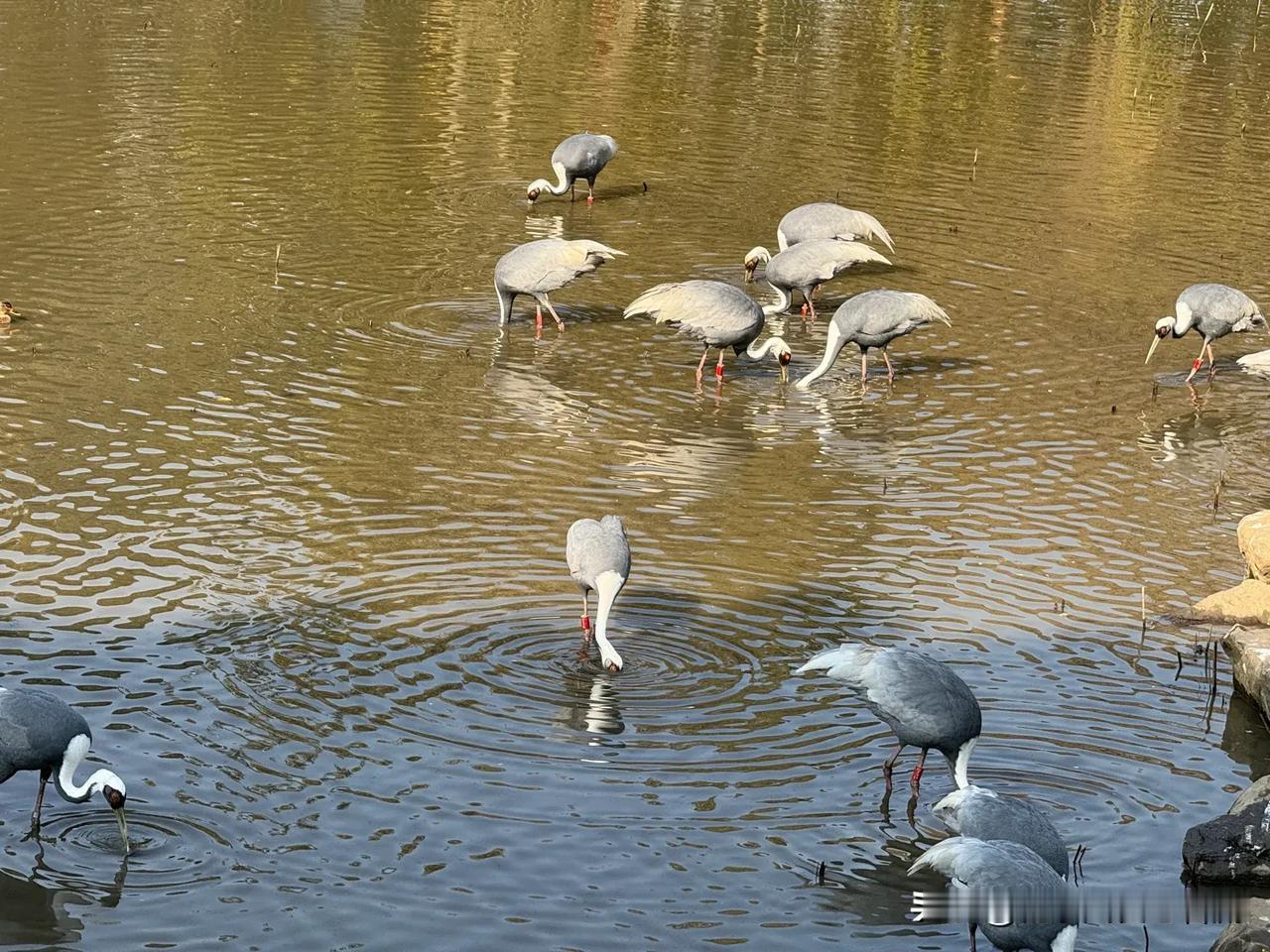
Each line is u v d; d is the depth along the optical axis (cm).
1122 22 4409
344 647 1279
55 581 1352
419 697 1213
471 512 1547
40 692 1063
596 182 2761
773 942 970
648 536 1517
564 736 1176
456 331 2073
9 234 2261
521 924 973
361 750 1142
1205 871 1045
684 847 1057
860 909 1005
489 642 1302
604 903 997
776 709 1228
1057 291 2338
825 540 1526
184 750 1131
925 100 3409
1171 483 1708
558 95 3278
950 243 2525
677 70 3553
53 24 3541
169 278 2161
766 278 2244
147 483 1562
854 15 4306
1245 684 1273
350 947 946
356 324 2062
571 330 2116
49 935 945
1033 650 1332
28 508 1488
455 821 1070
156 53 3350
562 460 1694
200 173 2609
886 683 1095
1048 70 3750
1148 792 1141
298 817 1066
